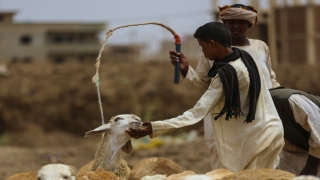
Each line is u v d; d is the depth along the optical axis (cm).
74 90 3128
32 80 3244
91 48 4419
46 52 4366
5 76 3291
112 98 3017
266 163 730
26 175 781
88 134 766
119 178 698
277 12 2941
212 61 834
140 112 2927
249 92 712
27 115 3073
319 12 2930
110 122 776
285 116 786
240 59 721
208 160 1438
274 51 2708
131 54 4266
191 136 2242
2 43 4319
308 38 2900
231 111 702
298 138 801
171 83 3020
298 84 2667
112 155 769
